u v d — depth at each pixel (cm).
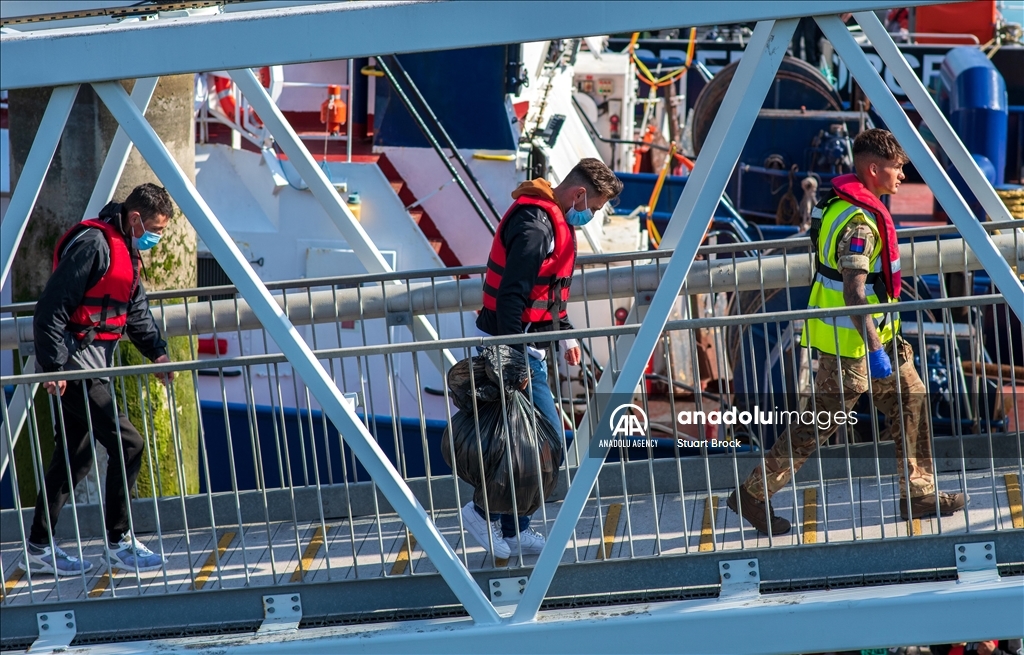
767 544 1714
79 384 1753
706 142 1959
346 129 4072
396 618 1619
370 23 1364
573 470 2041
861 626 1502
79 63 1391
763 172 5272
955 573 1572
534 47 4222
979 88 5366
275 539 1961
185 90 2491
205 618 1650
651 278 2117
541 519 1955
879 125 6144
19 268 2481
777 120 5281
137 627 1650
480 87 3584
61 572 1844
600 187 1652
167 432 2503
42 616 1645
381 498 2073
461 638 1533
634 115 6638
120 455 1677
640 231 4578
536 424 1698
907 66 1981
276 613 1641
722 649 1520
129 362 2441
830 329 1677
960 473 1948
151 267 2511
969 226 1377
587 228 3903
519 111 4009
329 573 1644
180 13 2025
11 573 1870
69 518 2098
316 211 3228
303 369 1492
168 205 1756
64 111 1422
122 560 1847
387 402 3288
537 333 1537
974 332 2166
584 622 1526
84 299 1733
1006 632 1483
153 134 1427
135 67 1389
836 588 1580
